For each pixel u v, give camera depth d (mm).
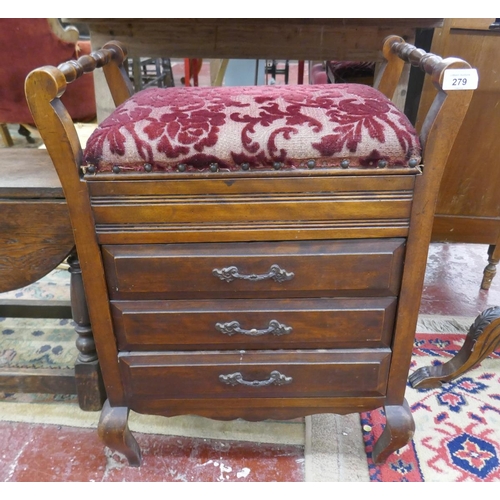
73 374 1064
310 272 740
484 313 1066
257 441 1014
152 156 658
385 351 818
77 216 704
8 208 826
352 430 1031
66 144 652
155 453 988
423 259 734
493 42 1172
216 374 833
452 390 1143
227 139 655
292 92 820
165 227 715
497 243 1438
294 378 835
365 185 681
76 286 948
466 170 1340
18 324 1396
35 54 2025
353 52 1171
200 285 751
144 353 826
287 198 692
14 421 1064
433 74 645
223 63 2445
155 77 3012
